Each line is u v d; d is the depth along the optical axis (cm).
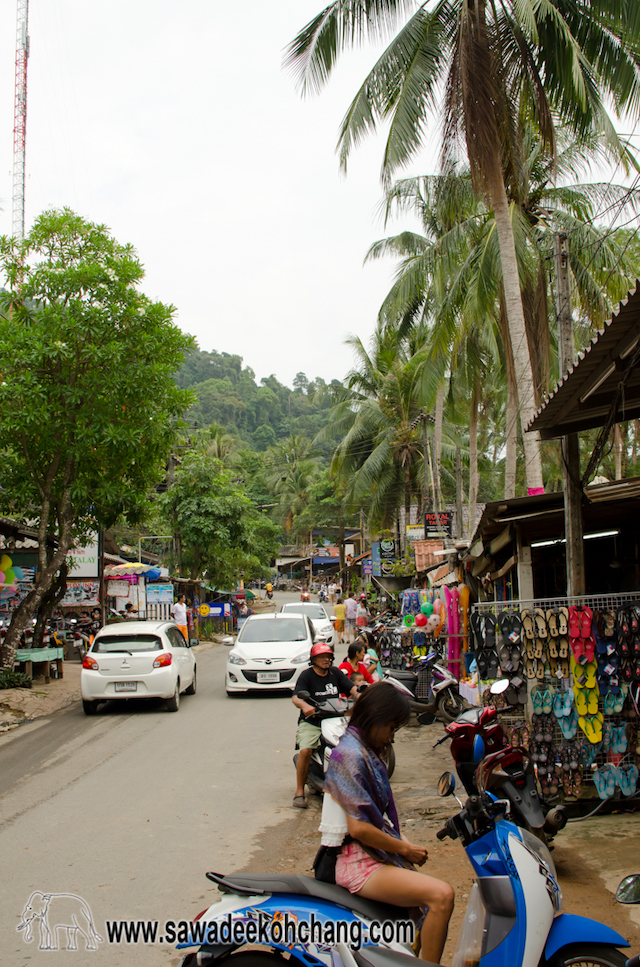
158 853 568
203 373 13450
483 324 1522
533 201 1530
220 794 738
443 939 294
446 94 1182
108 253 1480
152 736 1034
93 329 1359
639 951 387
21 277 1460
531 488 1326
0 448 1448
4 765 888
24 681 1428
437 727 1123
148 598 2530
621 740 621
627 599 651
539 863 338
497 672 661
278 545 6931
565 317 1015
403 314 2528
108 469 1534
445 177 1275
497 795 438
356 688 738
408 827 636
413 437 3294
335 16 1166
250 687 1351
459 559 1293
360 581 5047
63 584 1578
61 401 1421
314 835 612
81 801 718
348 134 1216
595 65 1159
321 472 6812
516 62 1178
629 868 500
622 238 1527
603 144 1190
